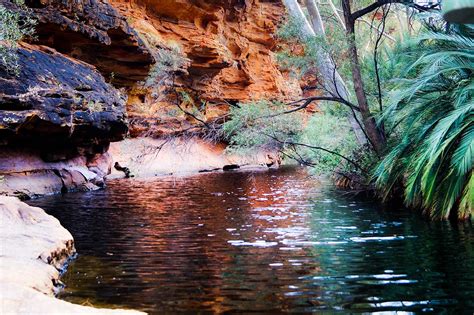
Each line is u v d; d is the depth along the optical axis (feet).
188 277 14.34
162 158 80.07
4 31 34.24
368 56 40.98
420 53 28.27
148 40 74.38
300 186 50.85
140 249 18.78
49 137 41.34
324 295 12.18
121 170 71.67
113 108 50.57
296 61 38.60
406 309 10.91
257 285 13.30
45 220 18.92
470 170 23.58
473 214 23.29
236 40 102.01
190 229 23.73
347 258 16.43
